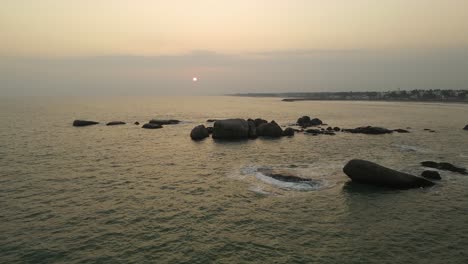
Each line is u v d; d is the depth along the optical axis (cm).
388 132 4812
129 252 1288
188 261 1227
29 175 2383
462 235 1449
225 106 14925
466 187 2127
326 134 4756
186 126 5966
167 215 1662
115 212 1694
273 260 1234
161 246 1340
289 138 4416
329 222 1587
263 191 2050
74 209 1728
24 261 1215
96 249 1309
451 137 4391
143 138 4412
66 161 2888
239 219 1617
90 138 4334
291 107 13838
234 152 3406
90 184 2186
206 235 1441
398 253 1288
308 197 1942
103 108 12319
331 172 2519
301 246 1345
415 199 1914
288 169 2606
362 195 1978
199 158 3097
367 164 2198
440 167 2586
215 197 1939
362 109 11762
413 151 3403
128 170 2595
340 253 1287
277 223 1570
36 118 7306
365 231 1488
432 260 1238
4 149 3409
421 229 1512
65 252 1282
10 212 1673
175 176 2422
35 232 1452
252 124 4631
